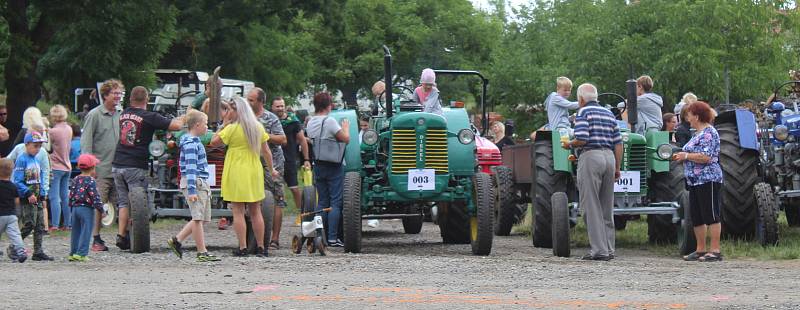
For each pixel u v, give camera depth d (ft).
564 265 49.65
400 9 262.47
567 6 124.77
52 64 119.96
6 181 53.16
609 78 115.34
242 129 54.54
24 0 121.70
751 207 58.44
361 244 63.77
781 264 50.39
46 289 40.78
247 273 46.29
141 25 123.03
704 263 51.29
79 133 80.43
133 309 35.24
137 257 55.36
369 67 249.96
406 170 59.41
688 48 108.17
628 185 58.08
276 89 192.95
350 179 58.70
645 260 53.31
